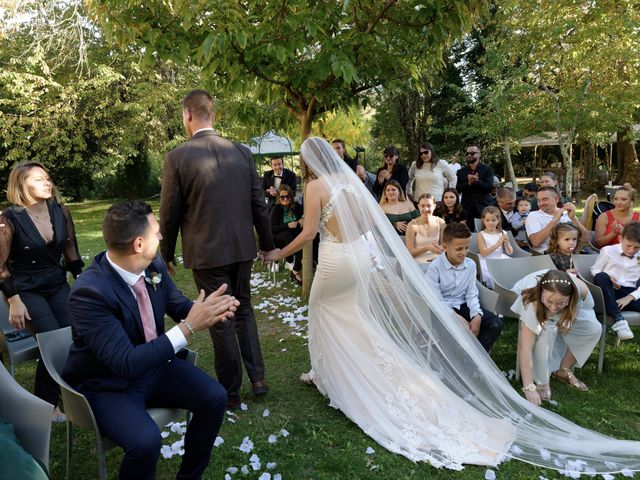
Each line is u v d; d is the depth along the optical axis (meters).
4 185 19.91
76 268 3.44
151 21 4.07
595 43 10.96
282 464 2.60
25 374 3.89
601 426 3.00
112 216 2.03
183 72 15.28
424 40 4.72
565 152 13.01
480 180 6.28
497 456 2.64
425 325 3.11
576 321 3.34
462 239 3.53
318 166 3.18
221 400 2.24
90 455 2.77
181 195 2.98
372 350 3.04
